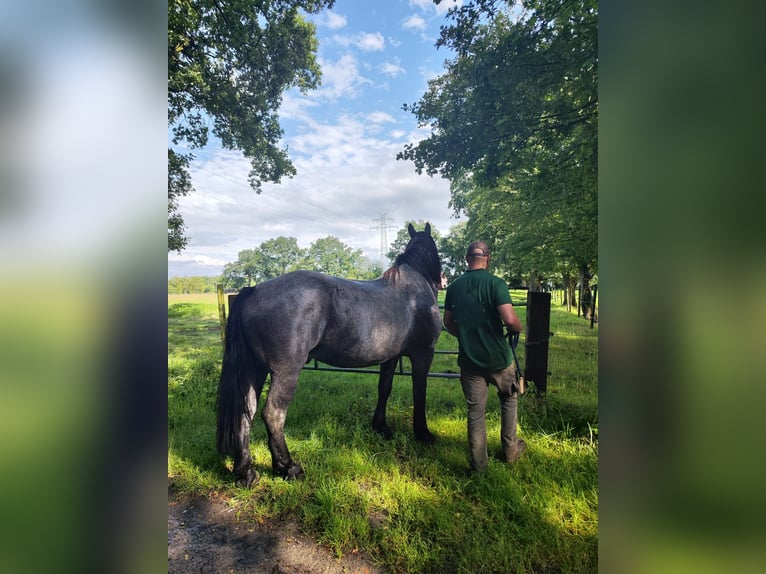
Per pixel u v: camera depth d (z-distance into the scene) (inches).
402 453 99.4
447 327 94.6
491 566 61.7
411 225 125.1
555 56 159.3
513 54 169.3
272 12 291.3
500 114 182.5
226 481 87.7
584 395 134.6
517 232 244.8
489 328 82.3
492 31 192.7
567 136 172.7
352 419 123.9
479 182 207.6
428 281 114.1
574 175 168.9
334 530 68.8
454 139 195.5
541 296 134.3
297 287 89.4
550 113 168.6
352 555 65.8
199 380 165.3
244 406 87.0
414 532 69.9
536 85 167.8
